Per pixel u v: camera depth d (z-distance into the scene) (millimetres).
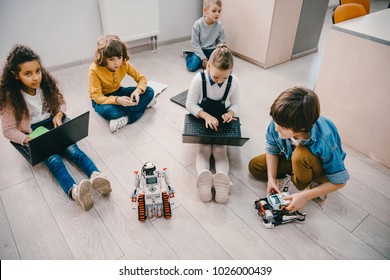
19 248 1202
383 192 1520
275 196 1302
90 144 1724
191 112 1583
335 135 1228
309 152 1199
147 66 2590
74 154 1516
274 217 1298
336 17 1813
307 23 2721
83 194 1280
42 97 1504
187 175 1558
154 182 1307
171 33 2961
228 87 1520
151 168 1307
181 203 1405
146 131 1848
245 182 1533
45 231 1267
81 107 2037
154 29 2713
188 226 1309
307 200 1357
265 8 2381
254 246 1242
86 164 1479
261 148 1759
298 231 1309
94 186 1336
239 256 1205
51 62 2398
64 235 1256
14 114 1381
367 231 1324
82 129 1476
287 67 2709
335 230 1320
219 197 1380
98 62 1700
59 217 1325
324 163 1171
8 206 1361
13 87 1348
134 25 2562
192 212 1367
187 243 1244
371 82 1577
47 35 2275
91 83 1782
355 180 1582
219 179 1340
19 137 1366
